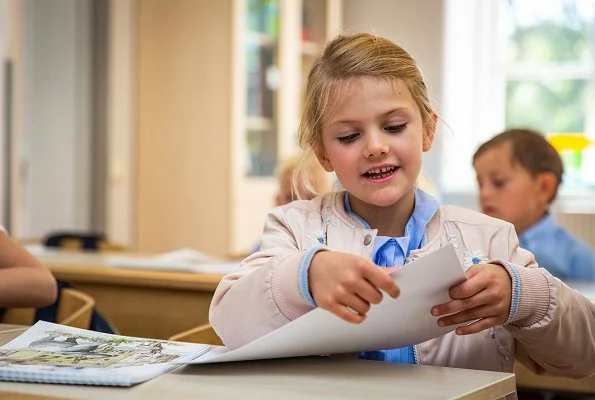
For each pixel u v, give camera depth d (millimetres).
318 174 1642
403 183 1412
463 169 5977
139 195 5754
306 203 1566
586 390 2297
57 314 1962
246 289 1271
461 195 5793
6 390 1086
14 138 5184
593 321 1344
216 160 5465
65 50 5672
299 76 5727
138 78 5715
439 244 1481
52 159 5641
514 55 5949
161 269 2754
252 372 1186
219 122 5445
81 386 1108
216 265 2855
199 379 1145
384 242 1477
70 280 2762
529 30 5922
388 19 6020
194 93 5539
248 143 5484
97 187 5703
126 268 2803
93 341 1357
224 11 5410
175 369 1200
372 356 1437
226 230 5438
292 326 1141
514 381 1184
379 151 1374
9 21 5133
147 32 5688
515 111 5953
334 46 1468
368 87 1383
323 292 1142
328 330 1158
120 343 1348
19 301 1902
